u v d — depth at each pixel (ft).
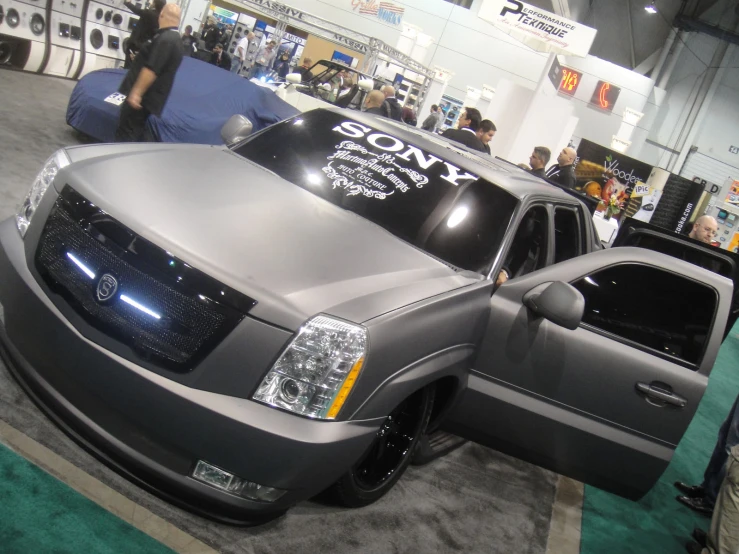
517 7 51.34
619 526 13.16
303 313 7.68
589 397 11.10
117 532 7.70
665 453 11.35
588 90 88.07
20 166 18.04
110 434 8.01
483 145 30.42
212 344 7.52
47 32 30.32
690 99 104.01
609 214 56.29
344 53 64.75
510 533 11.28
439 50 90.58
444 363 9.45
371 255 9.30
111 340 7.66
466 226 10.85
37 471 8.04
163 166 9.65
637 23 101.19
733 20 97.91
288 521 9.03
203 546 8.01
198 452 7.57
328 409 7.78
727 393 26.94
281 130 12.14
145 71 19.21
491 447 11.78
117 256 7.79
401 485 11.22
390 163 11.50
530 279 11.03
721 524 12.00
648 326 11.28
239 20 66.69
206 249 7.89
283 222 9.15
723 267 16.96
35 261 8.30
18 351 8.77
